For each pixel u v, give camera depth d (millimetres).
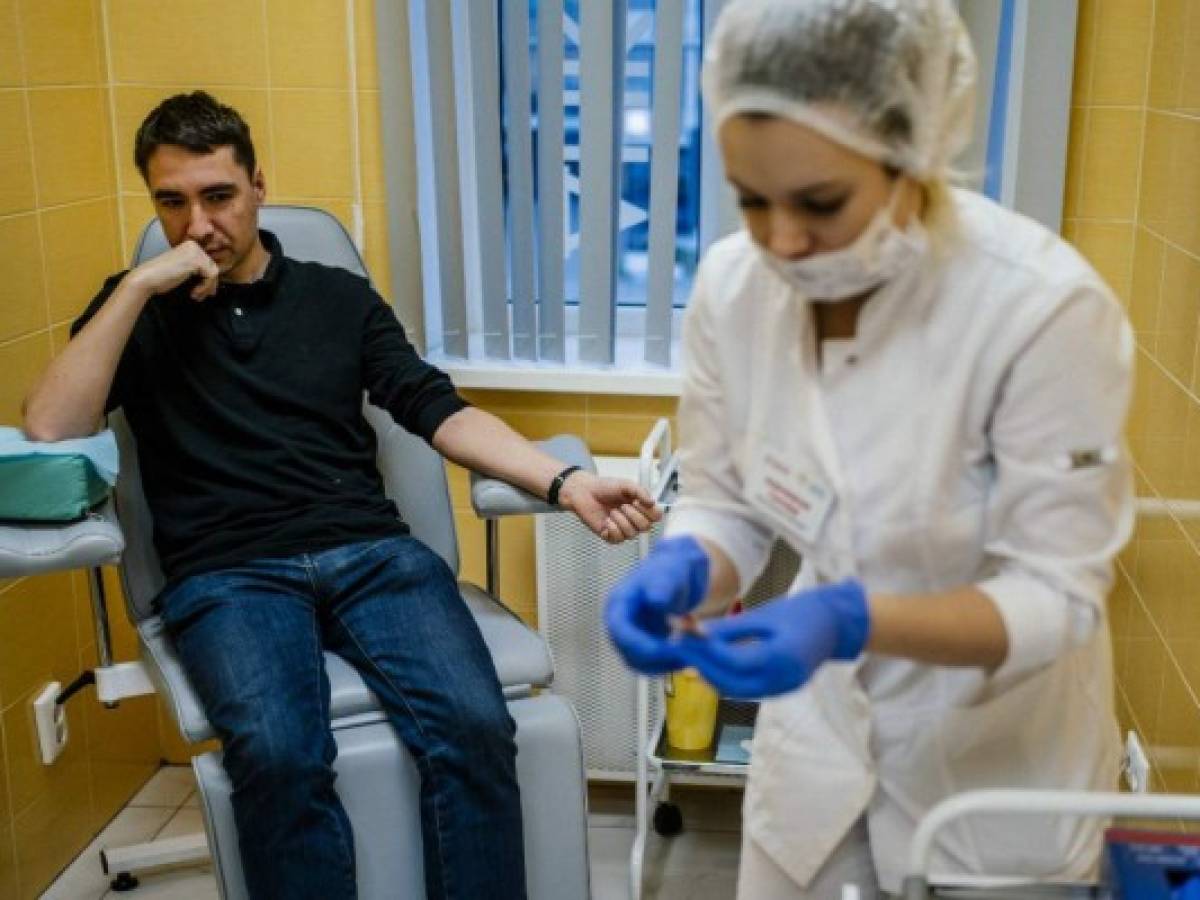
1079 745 1290
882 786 1333
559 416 2592
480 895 1851
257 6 2469
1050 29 2246
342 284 2213
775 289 1233
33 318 2340
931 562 1212
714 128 1095
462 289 2545
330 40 2471
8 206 2254
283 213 2289
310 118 2512
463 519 2688
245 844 1790
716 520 1341
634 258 2662
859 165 1041
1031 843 1285
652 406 2557
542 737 1947
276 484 2078
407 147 2467
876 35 1014
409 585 2002
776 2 1029
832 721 1346
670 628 1045
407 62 2422
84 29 2467
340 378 2162
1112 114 2318
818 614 979
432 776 1840
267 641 1879
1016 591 1081
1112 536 1111
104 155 2559
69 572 2521
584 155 2406
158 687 1985
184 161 2023
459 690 1856
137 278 1995
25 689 2363
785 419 1237
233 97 2516
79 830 2543
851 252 1071
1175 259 2033
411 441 2289
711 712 2334
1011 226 1155
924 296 1145
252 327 2123
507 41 2387
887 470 1188
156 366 2098
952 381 1138
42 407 1946
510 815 1863
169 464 2094
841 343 1196
